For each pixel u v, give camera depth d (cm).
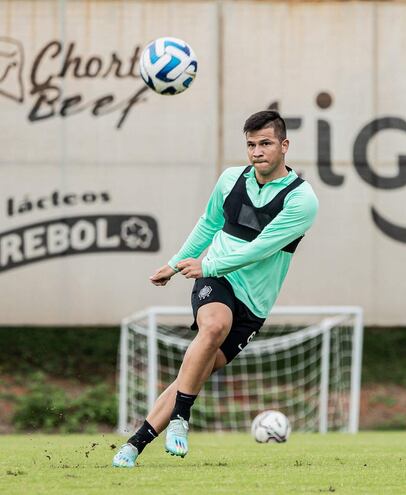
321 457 2397
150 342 4459
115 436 4191
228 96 5019
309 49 5062
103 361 5991
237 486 1620
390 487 1655
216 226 1997
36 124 4984
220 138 5006
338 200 5003
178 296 4922
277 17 5062
